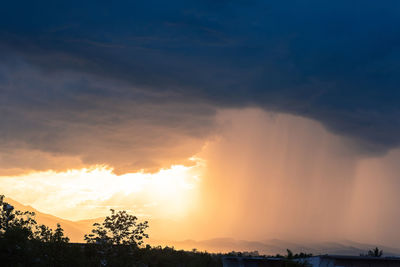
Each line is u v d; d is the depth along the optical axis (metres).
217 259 113.06
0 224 53.59
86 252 63.06
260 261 59.91
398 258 50.97
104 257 63.16
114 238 65.00
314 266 52.38
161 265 97.88
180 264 108.31
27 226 55.50
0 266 49.84
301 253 58.75
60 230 57.81
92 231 64.81
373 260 51.16
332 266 51.03
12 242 50.50
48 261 55.12
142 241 65.94
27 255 51.50
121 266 62.44
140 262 67.31
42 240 56.31
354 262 51.16
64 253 56.84
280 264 58.34
